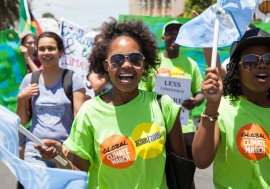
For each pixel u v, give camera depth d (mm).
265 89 2639
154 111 2689
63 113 4160
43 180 2484
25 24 7328
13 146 2592
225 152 2660
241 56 2689
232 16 2818
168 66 5324
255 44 2639
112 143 2635
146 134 2635
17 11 28062
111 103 2732
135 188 2613
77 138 2713
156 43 2875
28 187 2396
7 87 7184
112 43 2736
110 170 2641
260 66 2611
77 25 6805
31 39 6938
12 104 7270
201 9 24984
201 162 2598
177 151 2775
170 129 2729
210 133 2537
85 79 6371
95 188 2738
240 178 2633
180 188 2748
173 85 5059
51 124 4137
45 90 4191
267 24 9242
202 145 2557
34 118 4215
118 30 2789
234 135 2629
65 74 4238
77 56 6750
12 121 2627
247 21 2836
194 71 5359
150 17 8773
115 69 2643
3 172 6512
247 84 2658
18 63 7148
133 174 2625
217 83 2469
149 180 2623
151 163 2623
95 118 2688
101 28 2836
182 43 3002
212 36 2939
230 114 2674
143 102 2697
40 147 2729
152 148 2621
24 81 4316
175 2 54594
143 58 2674
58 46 4281
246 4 2812
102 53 2799
